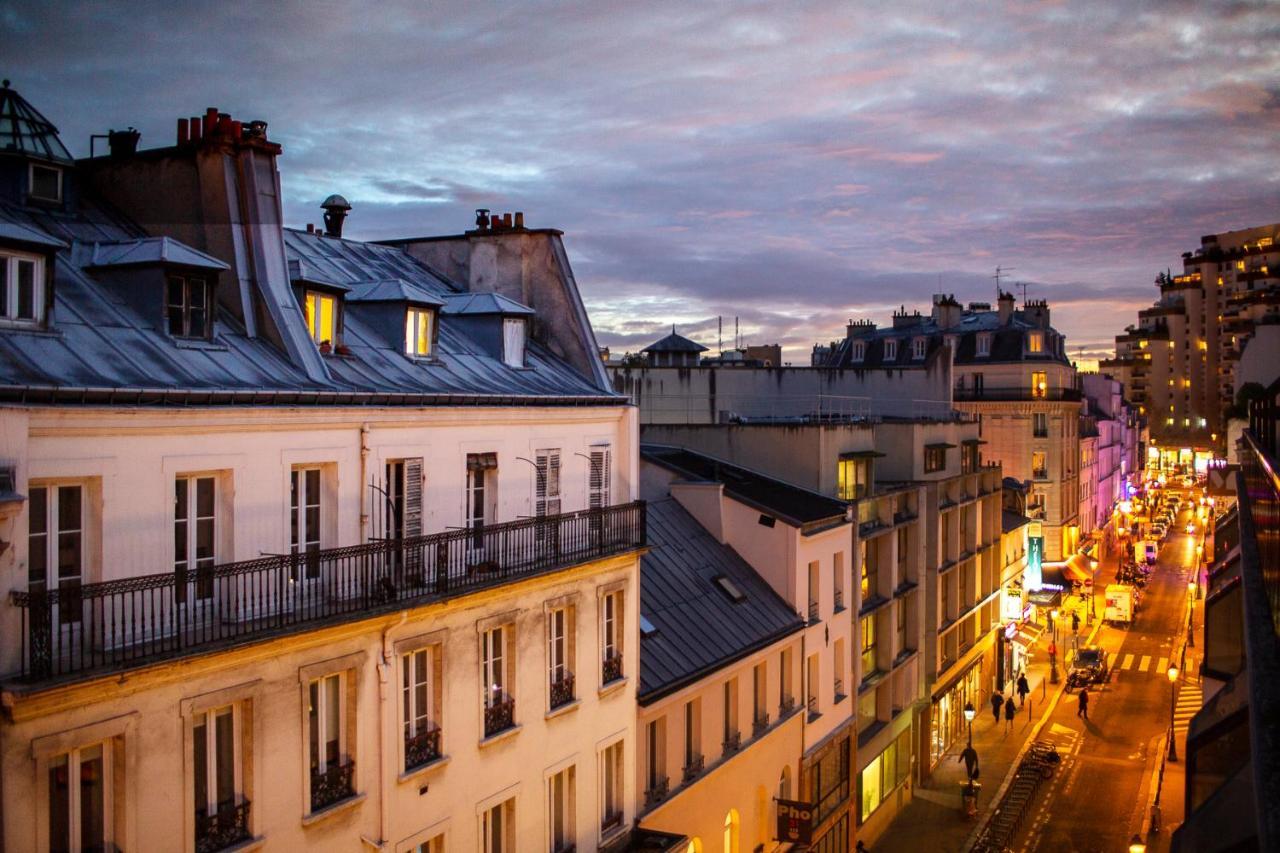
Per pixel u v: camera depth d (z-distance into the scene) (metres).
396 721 19.33
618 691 26.33
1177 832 23.97
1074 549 95.81
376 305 23.45
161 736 15.12
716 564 36.19
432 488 21.09
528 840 22.98
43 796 13.70
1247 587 17.05
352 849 18.38
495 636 22.34
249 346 19.38
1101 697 64.31
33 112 20.33
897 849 42.75
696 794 30.00
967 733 57.03
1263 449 21.16
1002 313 92.56
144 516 15.55
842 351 99.25
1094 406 125.44
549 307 30.09
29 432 14.00
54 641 14.70
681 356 60.72
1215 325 196.75
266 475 17.48
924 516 49.91
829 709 39.19
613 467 27.33
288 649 17.03
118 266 17.95
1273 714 9.40
